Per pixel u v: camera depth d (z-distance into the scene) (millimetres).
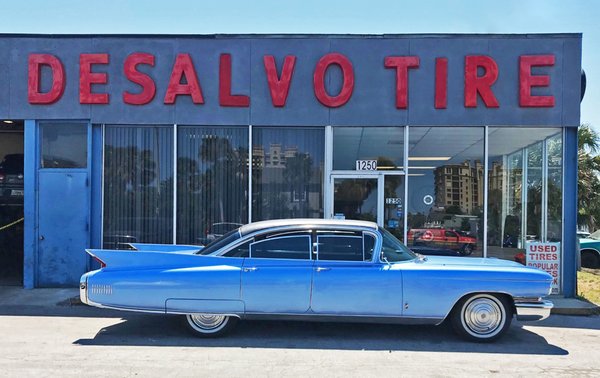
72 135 9953
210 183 9969
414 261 6457
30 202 9797
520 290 6129
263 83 9742
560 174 9594
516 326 7277
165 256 6391
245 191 9945
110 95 9773
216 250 6406
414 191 9789
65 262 9812
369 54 9633
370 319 6156
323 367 5281
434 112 9570
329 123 9695
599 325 7430
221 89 9727
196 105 9758
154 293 6180
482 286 6152
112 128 9961
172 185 9961
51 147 9922
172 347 5984
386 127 9758
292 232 6371
